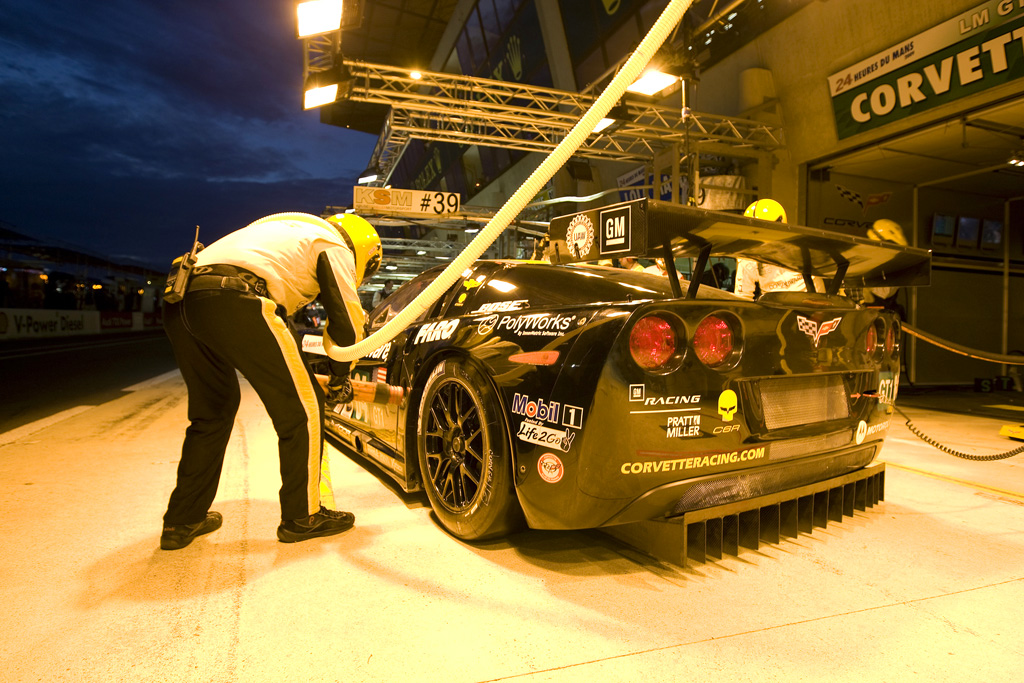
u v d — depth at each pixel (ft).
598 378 4.65
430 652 3.98
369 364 8.50
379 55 72.13
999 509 7.32
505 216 4.34
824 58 23.82
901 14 20.56
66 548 5.82
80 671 3.73
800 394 5.66
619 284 6.05
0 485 8.16
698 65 24.27
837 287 6.66
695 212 4.63
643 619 4.44
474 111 26.86
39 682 3.60
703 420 4.95
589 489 4.77
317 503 6.13
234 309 5.49
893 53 21.21
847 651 4.02
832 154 25.13
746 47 27.17
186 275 5.52
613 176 37.63
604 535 6.25
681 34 24.48
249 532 6.31
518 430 5.26
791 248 5.75
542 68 45.21
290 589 4.93
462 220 32.48
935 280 29.78
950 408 20.01
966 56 18.97
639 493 4.86
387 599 4.76
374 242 7.16
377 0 57.98
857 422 6.14
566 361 4.93
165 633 4.21
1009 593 4.95
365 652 3.97
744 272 11.91
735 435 5.13
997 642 4.15
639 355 4.70
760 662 3.87
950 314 30.17
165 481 8.39
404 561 5.54
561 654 3.96
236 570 5.31
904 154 24.35
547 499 5.03
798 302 5.62
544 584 5.05
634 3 33.30
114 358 41.37
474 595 4.83
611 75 26.45
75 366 33.65
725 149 26.35
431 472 6.44
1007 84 18.11
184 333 5.68
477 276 7.25
